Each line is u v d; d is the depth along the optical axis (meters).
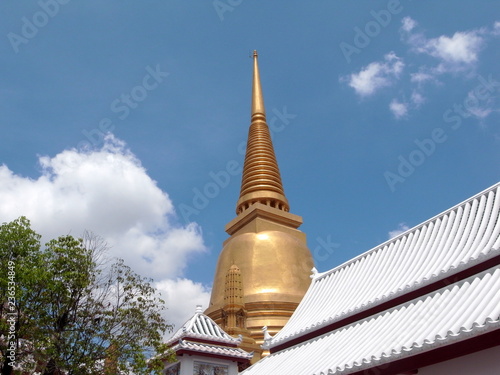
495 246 17.88
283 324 43.22
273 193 53.91
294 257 48.69
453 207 23.66
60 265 19.14
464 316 15.84
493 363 14.48
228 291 41.81
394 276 23.36
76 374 18.45
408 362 16.45
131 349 19.83
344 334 21.84
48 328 18.75
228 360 26.31
